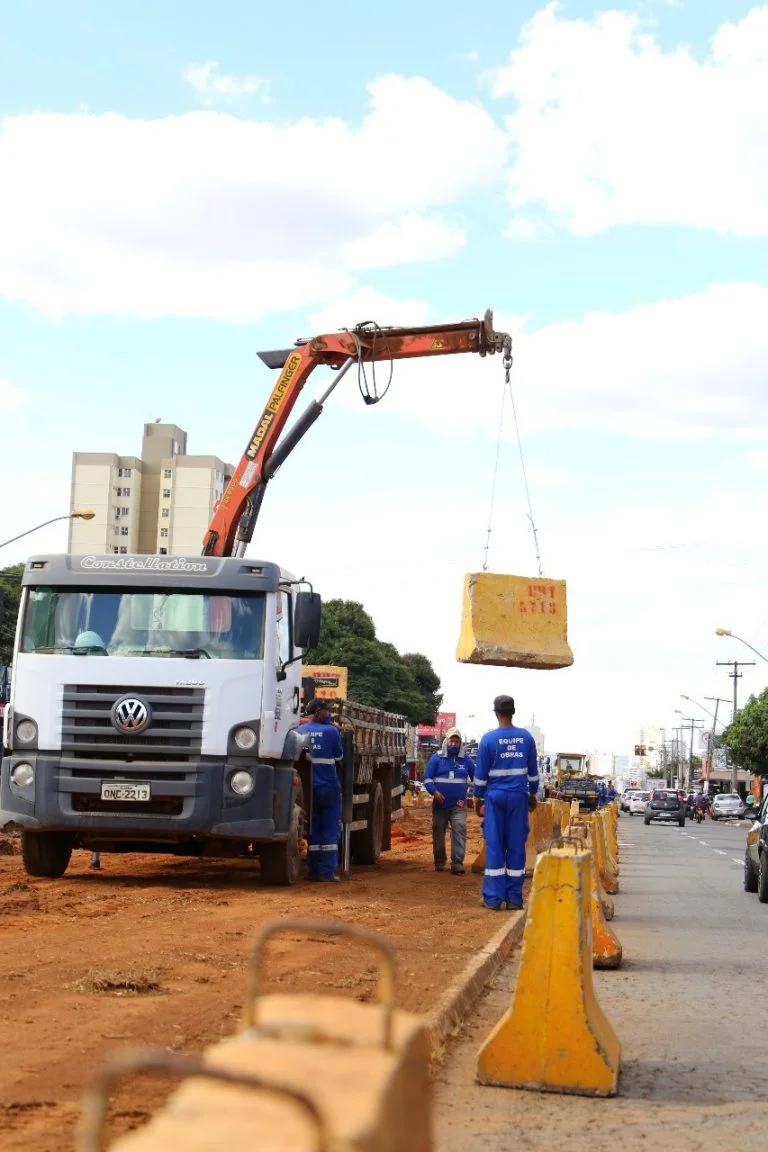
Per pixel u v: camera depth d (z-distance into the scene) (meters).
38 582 14.22
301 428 19.02
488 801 14.18
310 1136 2.04
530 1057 6.57
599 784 70.25
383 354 19.38
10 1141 4.71
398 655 97.62
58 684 13.91
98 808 13.85
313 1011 2.96
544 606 15.39
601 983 10.36
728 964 11.63
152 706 13.79
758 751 87.06
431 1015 7.49
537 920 6.69
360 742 17.83
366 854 19.33
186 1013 7.19
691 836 51.31
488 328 19.16
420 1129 2.92
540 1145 5.54
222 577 14.02
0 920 10.82
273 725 13.96
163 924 10.95
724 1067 7.26
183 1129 2.09
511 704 14.34
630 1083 6.80
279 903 12.91
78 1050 6.20
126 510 131.88
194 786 13.67
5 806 13.98
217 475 136.38
